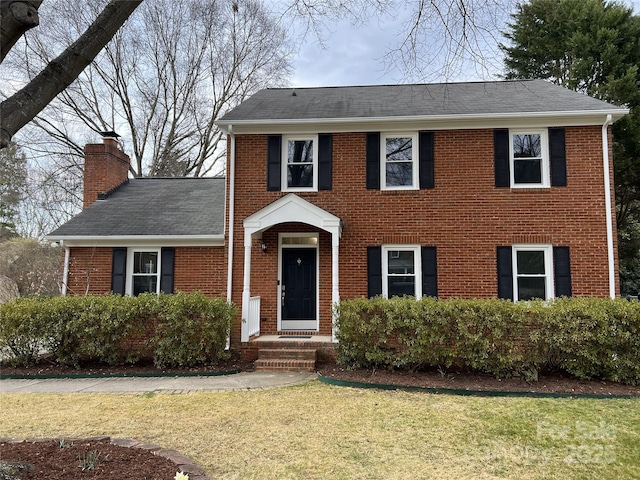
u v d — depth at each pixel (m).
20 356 9.26
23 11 3.30
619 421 5.80
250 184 11.02
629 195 19.72
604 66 19.12
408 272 10.59
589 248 9.99
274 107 11.93
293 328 10.91
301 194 10.90
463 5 6.46
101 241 11.45
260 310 10.82
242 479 4.06
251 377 8.47
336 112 11.16
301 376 8.53
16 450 4.26
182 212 12.43
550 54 20.38
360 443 5.00
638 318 7.64
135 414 6.04
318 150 11.01
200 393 7.23
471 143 10.57
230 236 10.90
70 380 8.34
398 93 12.87
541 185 10.34
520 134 10.59
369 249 10.62
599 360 7.77
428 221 10.52
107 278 11.41
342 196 10.80
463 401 6.75
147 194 13.98
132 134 26.31
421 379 7.91
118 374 8.69
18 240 19.47
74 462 3.94
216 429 5.42
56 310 9.11
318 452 4.73
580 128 10.28
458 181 10.52
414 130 10.80
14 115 3.45
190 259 11.31
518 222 10.25
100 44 3.91
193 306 9.21
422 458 4.61
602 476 4.24
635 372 7.64
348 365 8.85
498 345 7.96
